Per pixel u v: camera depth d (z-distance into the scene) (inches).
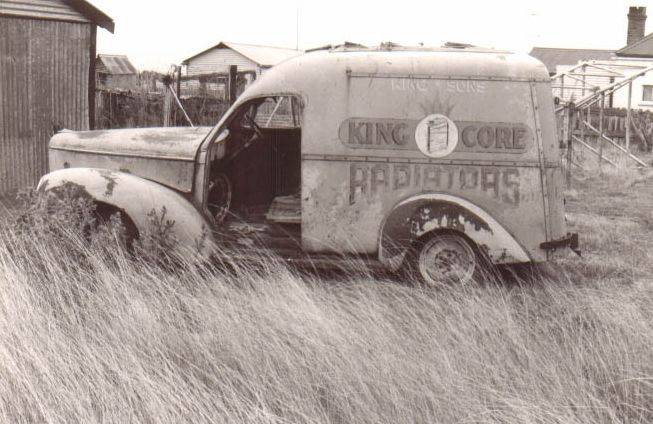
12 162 503.2
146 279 221.9
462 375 170.7
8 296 196.7
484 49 273.9
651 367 178.1
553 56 2573.8
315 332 183.6
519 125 259.3
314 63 266.4
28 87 505.4
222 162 290.8
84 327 194.4
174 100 612.4
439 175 260.7
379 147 261.7
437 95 260.2
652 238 374.0
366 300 213.9
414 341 188.5
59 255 227.3
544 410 154.9
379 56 265.4
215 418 150.9
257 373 170.6
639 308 219.1
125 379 162.4
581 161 759.7
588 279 277.9
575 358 180.2
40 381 162.2
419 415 156.3
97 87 690.8
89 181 264.2
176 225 265.1
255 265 259.3
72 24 520.7
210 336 187.6
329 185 263.4
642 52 1667.1
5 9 488.1
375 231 263.0
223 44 2047.2
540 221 260.1
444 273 260.7
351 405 158.9
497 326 199.9
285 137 314.7
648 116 1092.5
